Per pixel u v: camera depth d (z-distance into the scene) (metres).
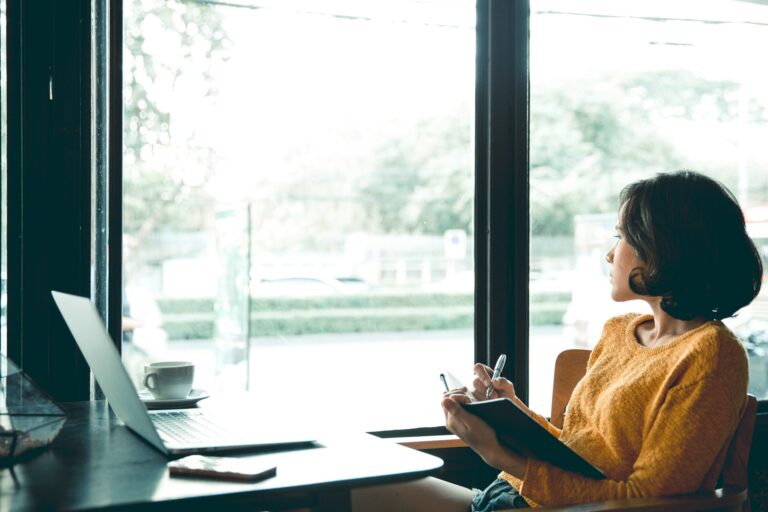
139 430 0.97
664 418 1.04
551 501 1.04
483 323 1.67
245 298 4.64
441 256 6.13
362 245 6.37
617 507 0.97
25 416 0.94
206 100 2.95
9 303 1.39
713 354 1.04
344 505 0.86
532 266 1.70
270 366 4.54
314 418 1.17
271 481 0.81
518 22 1.66
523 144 1.67
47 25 1.39
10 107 1.39
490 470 1.64
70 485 0.79
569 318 2.32
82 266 1.42
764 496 1.78
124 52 1.48
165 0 2.24
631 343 1.23
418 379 2.89
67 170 1.40
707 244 1.10
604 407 1.15
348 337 5.80
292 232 6.07
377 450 0.97
